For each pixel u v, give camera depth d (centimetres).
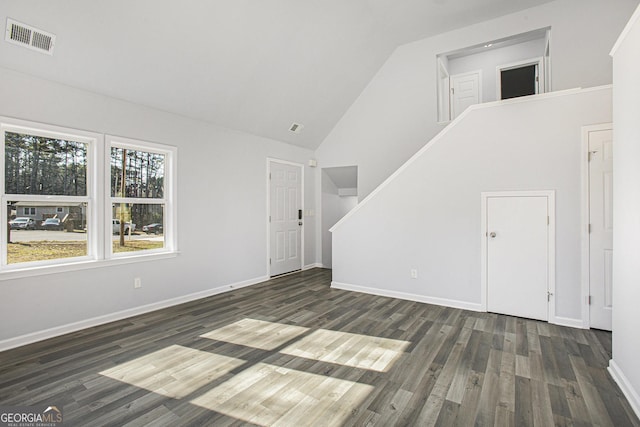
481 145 364
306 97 491
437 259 391
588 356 252
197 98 384
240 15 322
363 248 448
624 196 205
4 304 262
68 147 306
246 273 486
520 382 215
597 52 397
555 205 325
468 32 471
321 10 373
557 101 325
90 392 204
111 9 261
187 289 402
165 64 326
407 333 300
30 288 276
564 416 180
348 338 289
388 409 187
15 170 275
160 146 372
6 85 263
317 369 234
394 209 421
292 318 341
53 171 297
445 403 193
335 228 473
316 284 495
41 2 239
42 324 283
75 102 303
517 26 437
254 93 425
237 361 246
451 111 599
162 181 384
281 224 555
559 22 413
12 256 274
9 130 271
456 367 236
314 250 638
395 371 230
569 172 320
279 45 381
